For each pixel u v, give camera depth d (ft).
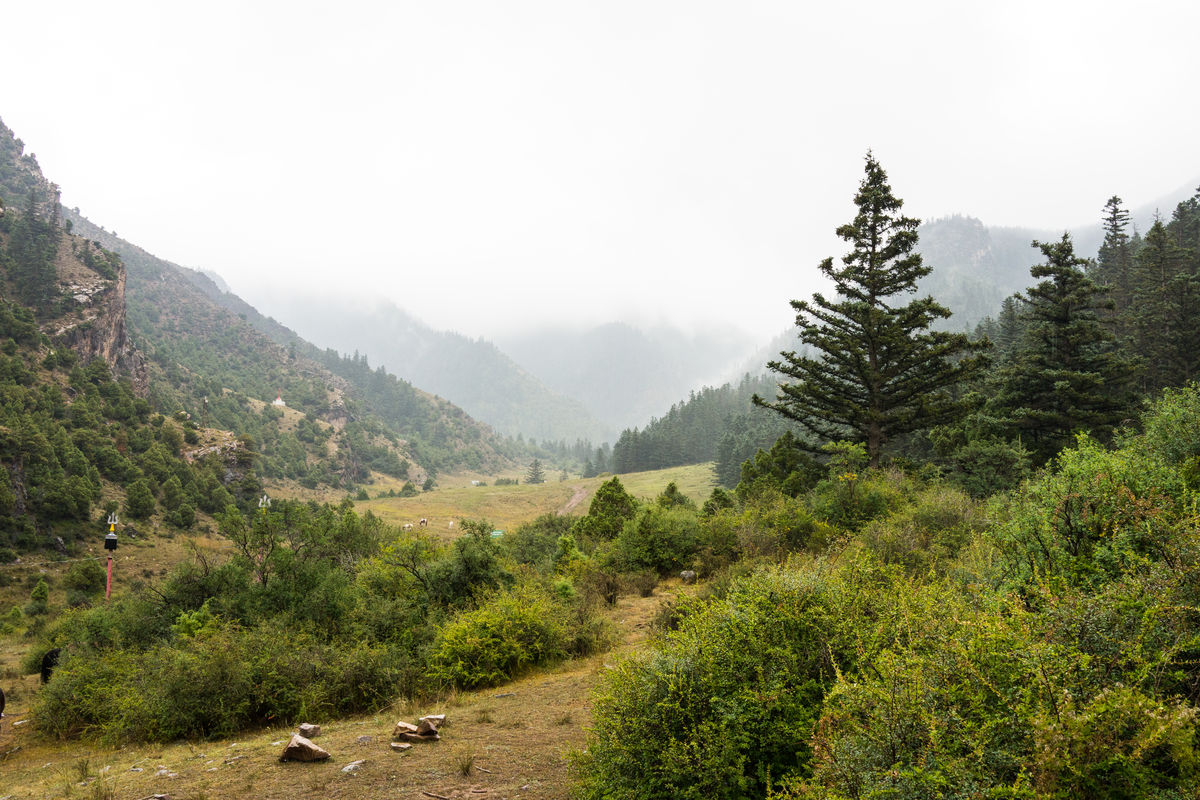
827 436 95.76
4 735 32.45
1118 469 17.90
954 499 45.50
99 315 495.41
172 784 19.11
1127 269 192.13
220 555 45.70
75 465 281.74
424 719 22.22
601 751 14.57
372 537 60.13
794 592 15.03
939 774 8.11
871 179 92.94
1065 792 7.71
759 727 12.92
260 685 29.09
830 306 88.22
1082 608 10.14
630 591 57.00
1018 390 97.04
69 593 149.28
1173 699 8.14
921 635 11.34
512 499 474.49
